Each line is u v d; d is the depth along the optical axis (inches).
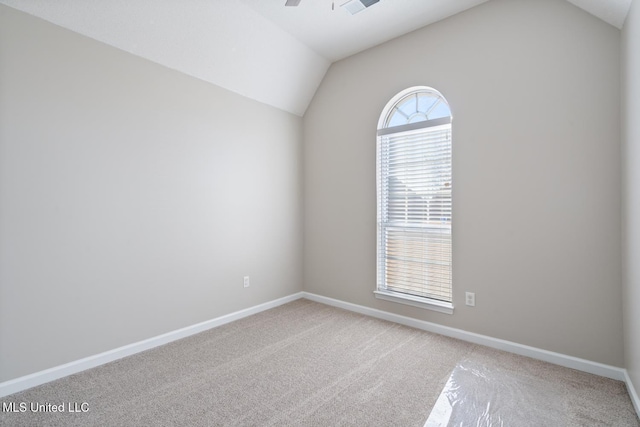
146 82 103.0
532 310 95.7
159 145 106.3
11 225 78.0
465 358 95.7
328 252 148.9
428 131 119.0
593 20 85.7
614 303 83.5
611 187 83.6
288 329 119.0
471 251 107.0
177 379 84.7
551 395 76.8
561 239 90.9
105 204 94.0
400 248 126.8
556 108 91.3
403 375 86.4
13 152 78.2
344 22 115.0
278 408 72.5
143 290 102.7
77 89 88.4
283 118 149.6
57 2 81.2
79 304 89.1
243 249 133.0
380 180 132.6
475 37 105.6
